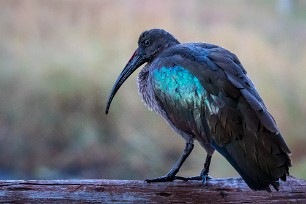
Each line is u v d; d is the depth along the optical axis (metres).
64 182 6.00
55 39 19.17
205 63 6.34
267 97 16.77
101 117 16.34
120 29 19.66
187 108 6.37
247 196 6.09
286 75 17.67
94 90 16.62
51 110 16.47
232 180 6.19
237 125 5.91
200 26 20.94
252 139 5.82
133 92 16.45
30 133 16.20
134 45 18.88
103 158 15.72
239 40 19.45
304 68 18.11
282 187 6.11
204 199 6.10
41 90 16.72
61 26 19.95
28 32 19.53
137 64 7.67
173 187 6.11
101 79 16.80
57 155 15.90
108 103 7.78
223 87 6.09
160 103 6.81
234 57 6.54
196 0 24.05
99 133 16.14
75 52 18.00
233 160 5.89
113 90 7.75
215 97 6.11
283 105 16.64
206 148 6.31
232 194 6.10
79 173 15.46
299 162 15.14
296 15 25.44
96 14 20.67
